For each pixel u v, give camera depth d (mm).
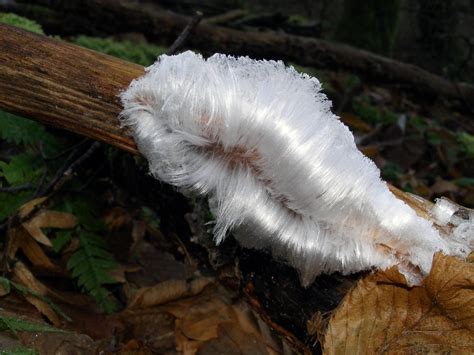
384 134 844
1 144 446
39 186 382
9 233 357
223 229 245
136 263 413
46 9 724
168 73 240
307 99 239
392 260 235
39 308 325
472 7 1602
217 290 380
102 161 394
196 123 236
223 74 239
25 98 263
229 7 1416
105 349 323
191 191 253
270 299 267
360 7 1185
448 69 1581
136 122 246
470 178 779
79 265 372
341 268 238
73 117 262
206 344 346
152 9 750
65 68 260
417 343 235
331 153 234
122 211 423
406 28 1658
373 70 893
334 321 240
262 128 233
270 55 832
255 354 344
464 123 1073
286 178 234
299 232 238
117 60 262
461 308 228
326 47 860
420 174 771
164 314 363
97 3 711
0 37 262
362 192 234
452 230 246
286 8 1876
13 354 256
